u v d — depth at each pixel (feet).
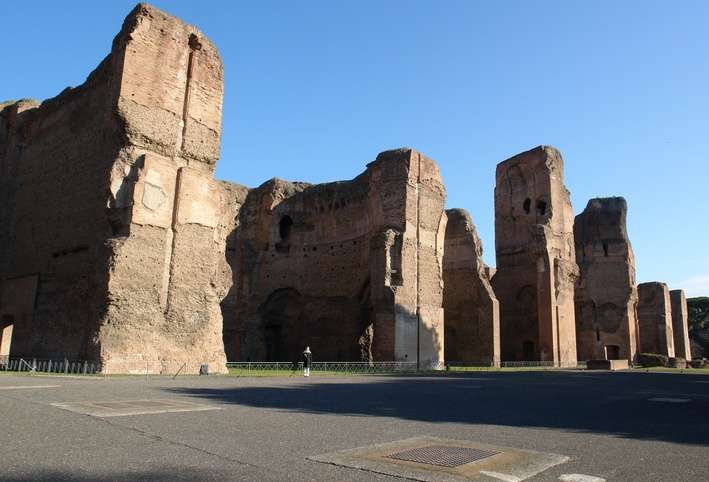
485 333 130.00
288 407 34.63
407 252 110.52
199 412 30.22
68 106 86.38
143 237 69.67
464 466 18.54
